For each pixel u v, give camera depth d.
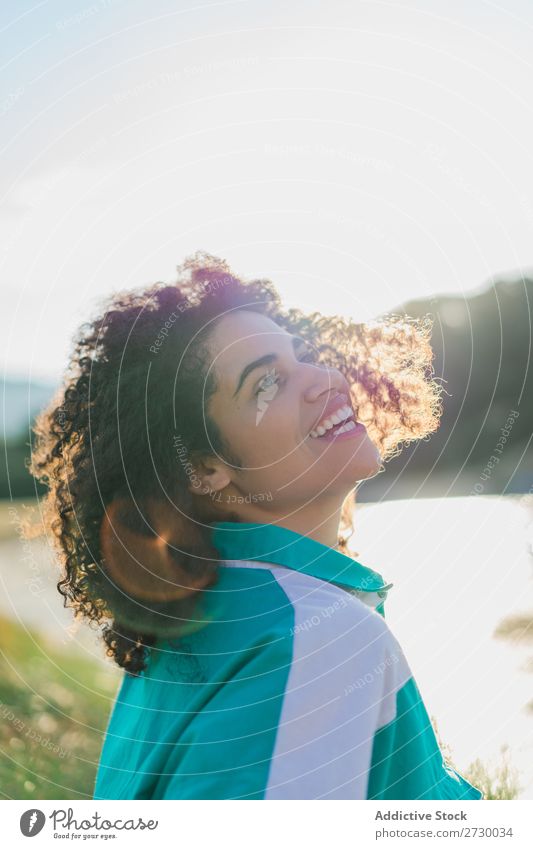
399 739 1.22
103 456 1.41
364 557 3.41
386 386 2.10
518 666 2.74
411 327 2.20
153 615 1.31
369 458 1.39
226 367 1.37
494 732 2.43
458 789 1.47
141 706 1.36
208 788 1.06
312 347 1.67
